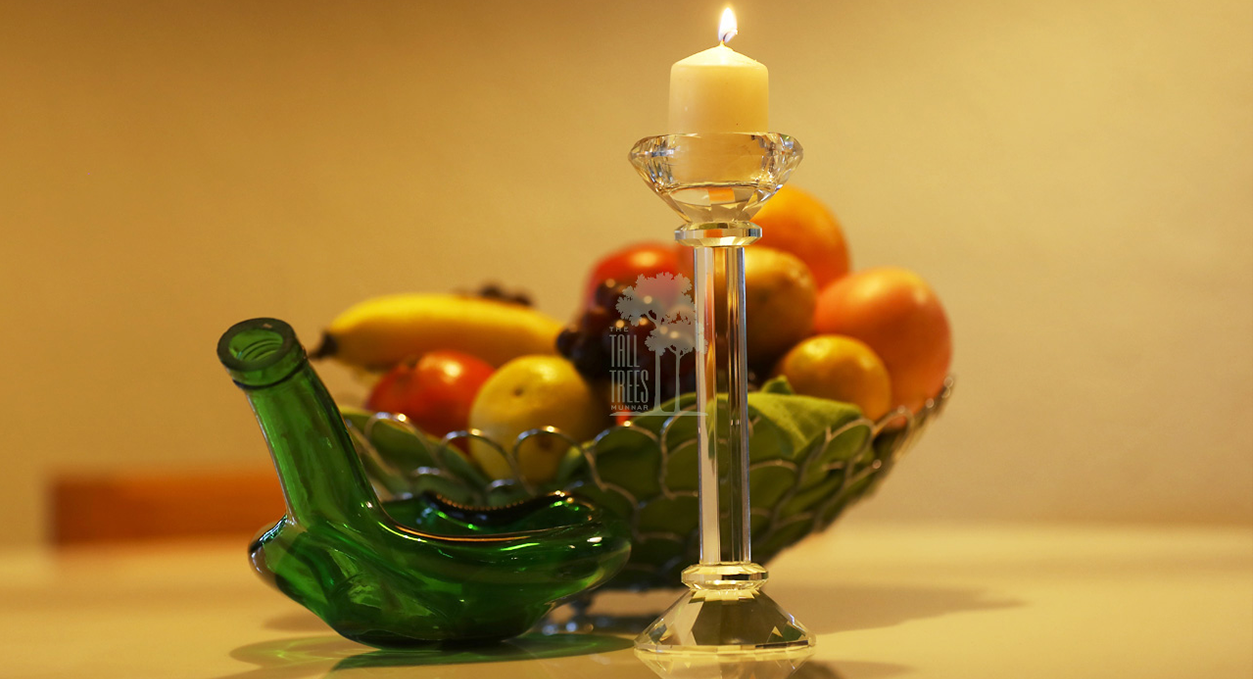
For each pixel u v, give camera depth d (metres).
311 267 2.76
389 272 2.74
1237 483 2.46
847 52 2.58
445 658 0.92
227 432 2.82
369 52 2.73
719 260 0.91
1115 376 2.53
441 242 2.72
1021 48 2.54
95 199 2.80
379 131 2.74
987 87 2.55
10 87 2.79
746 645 0.89
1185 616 1.01
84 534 2.36
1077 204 2.54
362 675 0.88
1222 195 2.45
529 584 0.90
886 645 0.93
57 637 1.04
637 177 2.65
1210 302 2.47
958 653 0.91
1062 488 2.57
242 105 2.77
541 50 2.67
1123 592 1.12
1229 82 2.43
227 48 2.77
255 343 0.87
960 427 2.61
